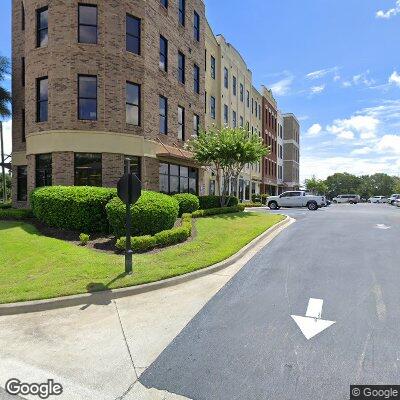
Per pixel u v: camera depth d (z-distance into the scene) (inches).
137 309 235.1
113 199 442.0
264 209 1182.3
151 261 335.9
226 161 751.1
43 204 496.7
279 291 262.2
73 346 184.1
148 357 171.3
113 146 630.5
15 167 800.3
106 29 630.5
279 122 2108.8
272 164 1911.9
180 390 144.0
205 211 662.5
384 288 261.4
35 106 642.2
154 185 708.0
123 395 141.6
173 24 804.0
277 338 186.9
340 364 159.8
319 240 456.4
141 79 676.7
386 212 959.0
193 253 370.3
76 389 145.9
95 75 627.2
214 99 1114.7
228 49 1226.0
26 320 219.9
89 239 438.0
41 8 641.6
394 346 174.9
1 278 291.4
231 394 140.4
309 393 139.5
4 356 174.4
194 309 232.7
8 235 434.0
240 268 331.6
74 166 614.5
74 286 267.4
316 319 209.8
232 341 185.3
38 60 637.3
